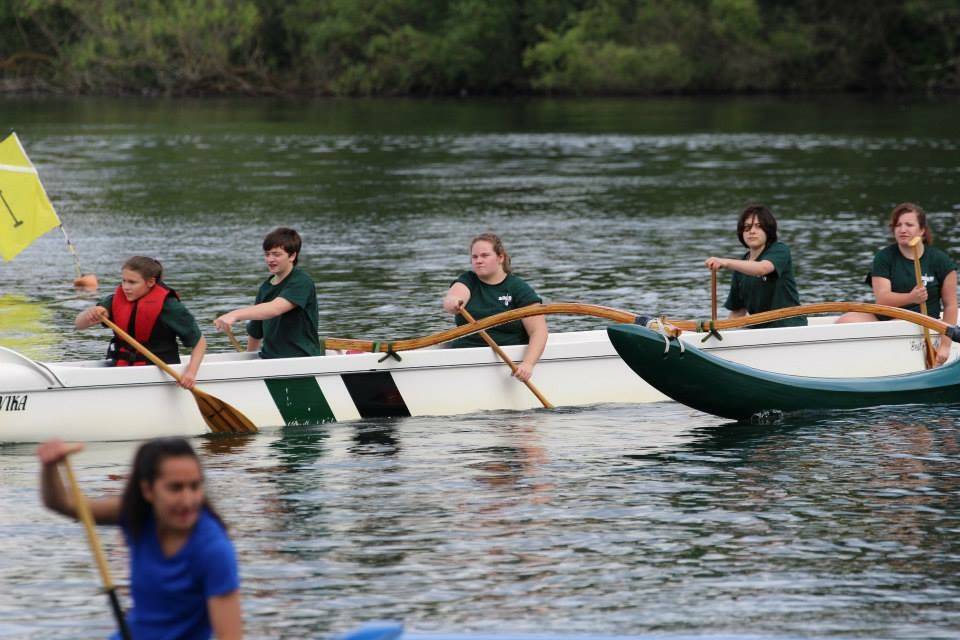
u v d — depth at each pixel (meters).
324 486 25.92
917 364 35.56
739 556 21.70
